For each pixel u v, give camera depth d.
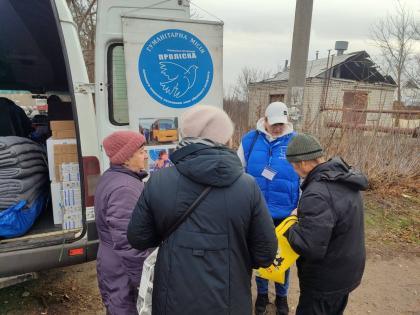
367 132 6.82
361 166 6.44
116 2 2.78
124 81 2.89
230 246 1.48
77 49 2.64
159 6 2.91
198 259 1.46
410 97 17.44
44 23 3.56
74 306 3.04
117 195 2.00
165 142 3.00
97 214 2.12
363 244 2.08
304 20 5.25
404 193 6.32
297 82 5.41
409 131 6.88
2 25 3.58
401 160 6.67
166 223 1.51
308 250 1.91
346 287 2.06
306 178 2.10
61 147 2.81
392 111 7.17
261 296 2.94
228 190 1.48
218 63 3.12
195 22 2.98
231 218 1.47
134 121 2.88
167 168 1.58
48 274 3.51
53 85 5.35
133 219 1.59
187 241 1.47
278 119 2.70
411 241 4.61
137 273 1.99
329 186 1.94
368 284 3.62
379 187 6.42
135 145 2.10
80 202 2.84
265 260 1.59
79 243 2.62
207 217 1.46
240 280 1.52
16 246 2.52
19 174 2.65
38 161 3.07
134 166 2.14
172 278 1.49
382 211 5.55
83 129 2.66
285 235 2.21
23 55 4.40
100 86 2.81
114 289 2.11
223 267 1.47
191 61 3.02
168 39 2.91
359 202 2.01
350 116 6.85
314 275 2.06
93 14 8.45
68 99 5.00
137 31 2.80
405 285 3.62
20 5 3.18
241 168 1.53
